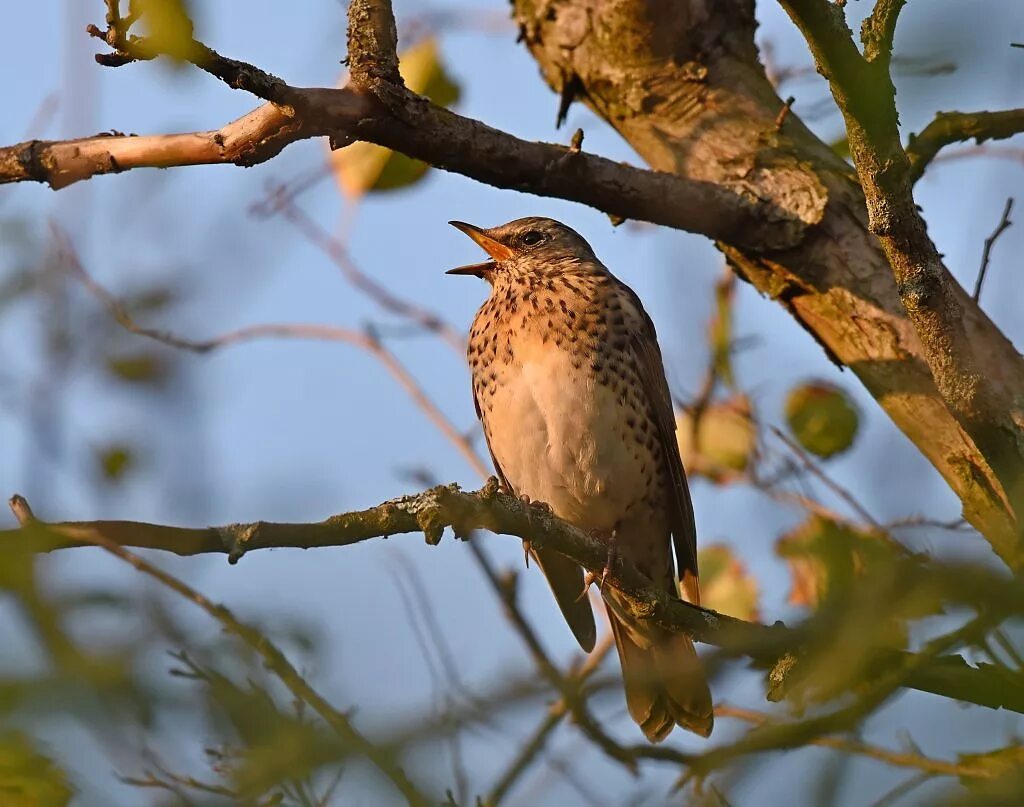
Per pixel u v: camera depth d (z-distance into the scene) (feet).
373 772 16.37
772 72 39.11
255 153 30.19
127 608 17.69
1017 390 28.96
